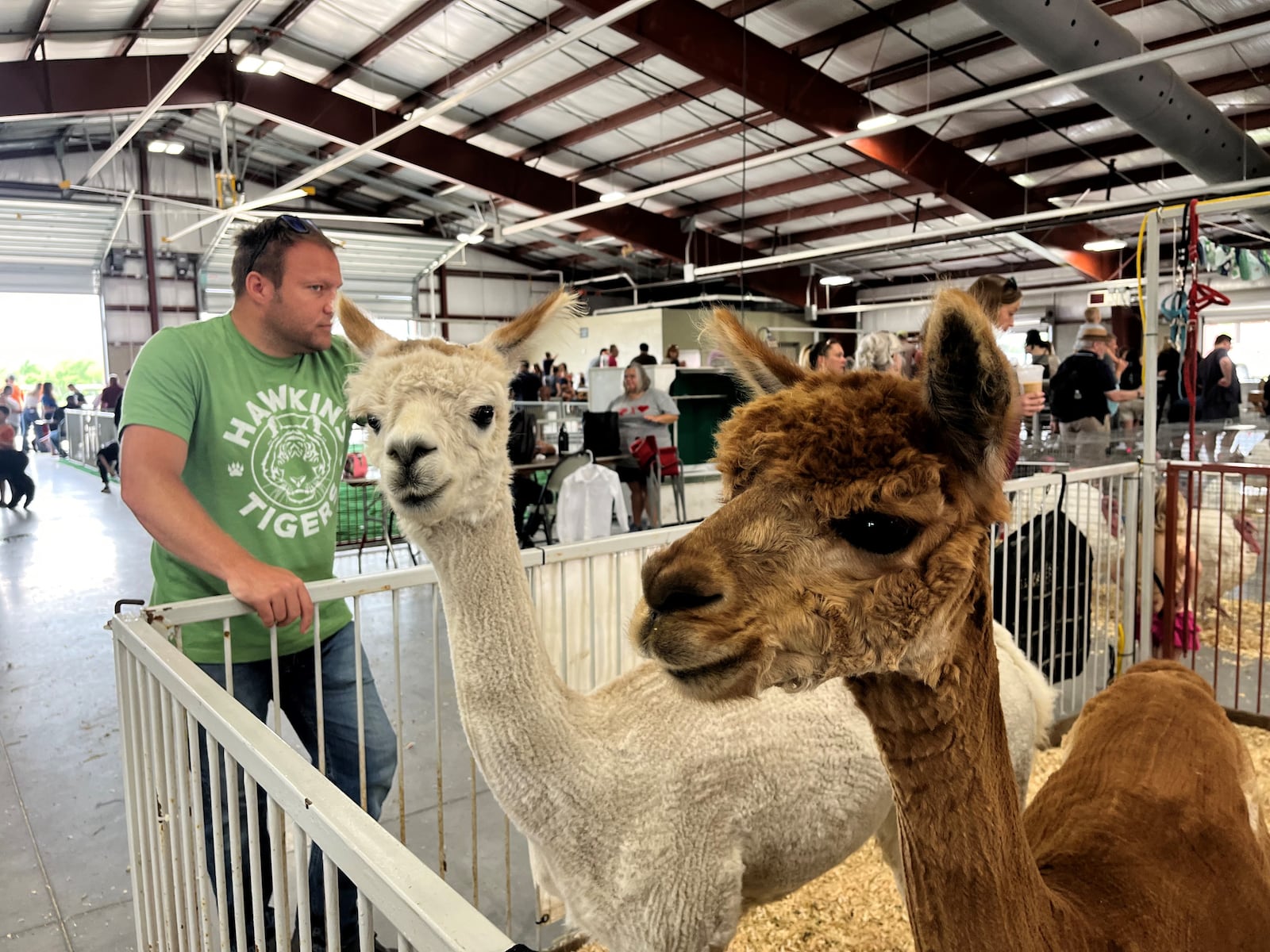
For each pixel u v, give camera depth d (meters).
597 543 2.80
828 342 5.10
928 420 1.04
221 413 2.13
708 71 10.68
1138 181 14.90
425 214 22.88
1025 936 1.11
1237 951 1.46
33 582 7.87
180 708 1.53
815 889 2.92
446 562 1.83
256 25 13.32
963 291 0.98
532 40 12.45
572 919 1.95
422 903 0.78
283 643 2.21
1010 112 13.06
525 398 12.27
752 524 1.01
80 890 2.97
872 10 10.55
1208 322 16.62
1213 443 6.40
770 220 19.86
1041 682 2.51
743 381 1.38
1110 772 1.75
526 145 16.95
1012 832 1.14
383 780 2.45
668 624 0.99
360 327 2.15
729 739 1.85
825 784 1.96
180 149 18.38
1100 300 15.83
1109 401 7.28
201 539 1.91
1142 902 1.37
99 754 4.06
